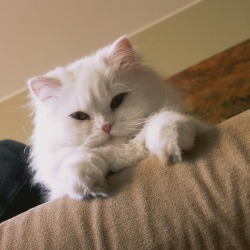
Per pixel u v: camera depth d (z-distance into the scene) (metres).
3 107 0.71
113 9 0.67
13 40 0.67
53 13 0.66
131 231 0.18
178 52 0.67
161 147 0.20
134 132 0.28
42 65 0.70
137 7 0.67
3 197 0.38
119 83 0.29
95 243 0.18
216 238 0.17
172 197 0.18
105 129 0.28
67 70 0.31
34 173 0.36
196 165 0.19
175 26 0.68
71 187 0.21
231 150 0.18
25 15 0.66
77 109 0.29
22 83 0.71
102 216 0.19
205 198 0.17
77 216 0.19
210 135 0.20
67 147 0.28
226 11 0.65
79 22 0.67
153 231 0.17
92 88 0.28
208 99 0.58
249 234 0.16
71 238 0.18
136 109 0.28
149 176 0.19
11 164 0.40
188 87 0.61
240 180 0.17
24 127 0.65
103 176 0.21
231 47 0.62
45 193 0.35
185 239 0.17
